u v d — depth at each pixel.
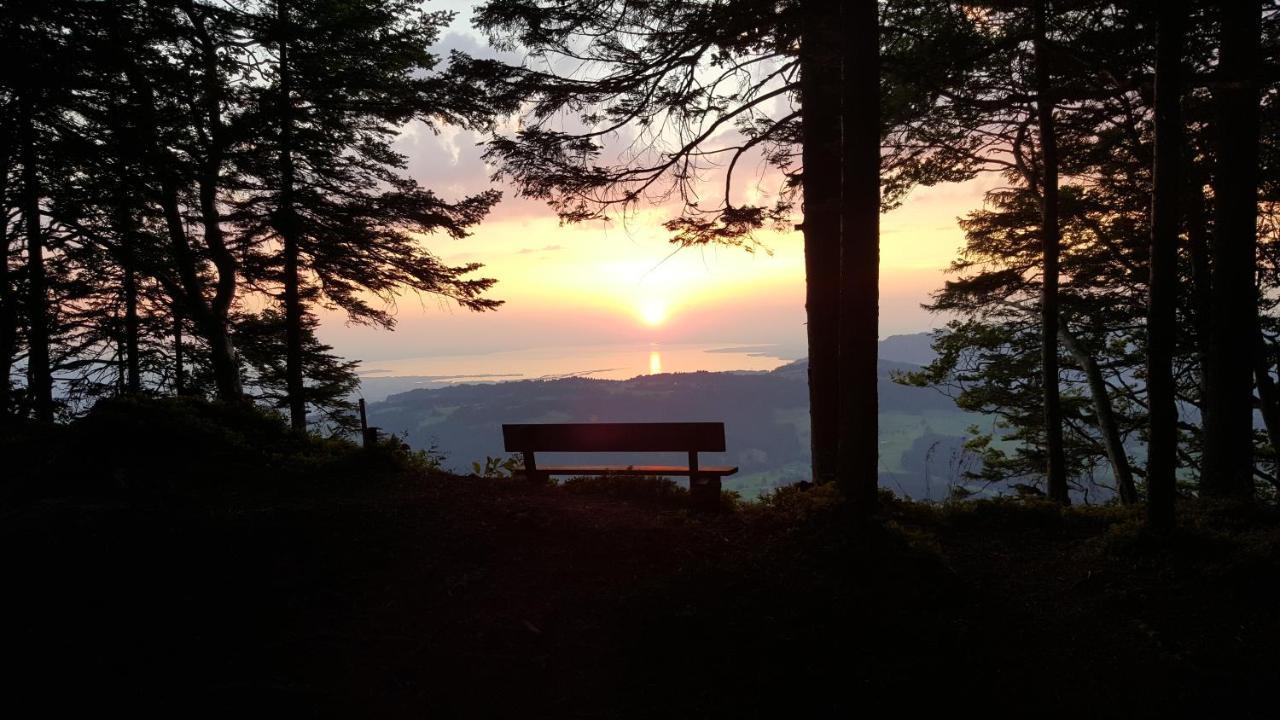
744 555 5.45
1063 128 11.19
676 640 4.32
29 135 12.03
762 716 3.76
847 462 6.34
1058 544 6.55
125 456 7.55
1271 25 8.70
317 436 9.59
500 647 4.24
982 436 19.53
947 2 8.48
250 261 15.49
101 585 4.77
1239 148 8.34
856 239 6.21
